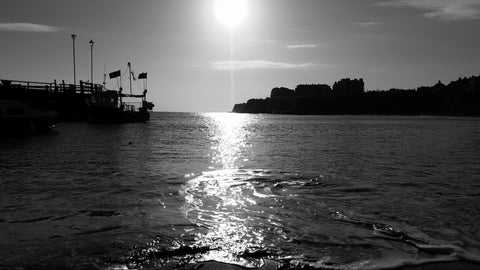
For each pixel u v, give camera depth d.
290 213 9.73
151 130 54.91
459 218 9.34
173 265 6.49
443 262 6.66
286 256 6.91
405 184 13.81
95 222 8.87
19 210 9.92
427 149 28.20
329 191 12.49
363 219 9.20
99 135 41.94
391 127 73.94
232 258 6.82
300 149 27.94
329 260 6.74
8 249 7.12
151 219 9.16
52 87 54.66
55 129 50.81
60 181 14.20
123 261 6.63
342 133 51.75
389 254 7.01
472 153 25.23
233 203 10.79
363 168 17.81
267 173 16.14
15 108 39.78
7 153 24.00
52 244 7.39
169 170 17.00
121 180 14.41
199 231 8.26
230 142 34.78
